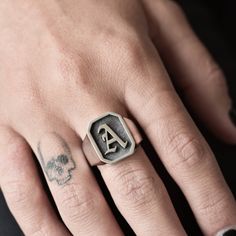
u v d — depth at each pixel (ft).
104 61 0.68
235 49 0.98
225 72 0.87
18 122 0.69
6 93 0.70
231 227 0.62
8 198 0.68
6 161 0.68
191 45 0.77
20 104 0.69
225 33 1.01
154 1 0.79
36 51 0.70
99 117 0.64
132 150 0.62
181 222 0.65
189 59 0.77
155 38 0.79
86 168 0.65
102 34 0.70
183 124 0.65
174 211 0.63
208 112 0.77
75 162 0.65
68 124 0.67
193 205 0.64
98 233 0.64
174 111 0.65
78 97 0.67
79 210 0.63
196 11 0.94
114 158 0.62
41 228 0.67
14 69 0.70
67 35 0.70
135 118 0.67
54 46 0.69
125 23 0.72
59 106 0.67
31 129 0.68
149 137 0.66
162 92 0.67
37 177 0.68
